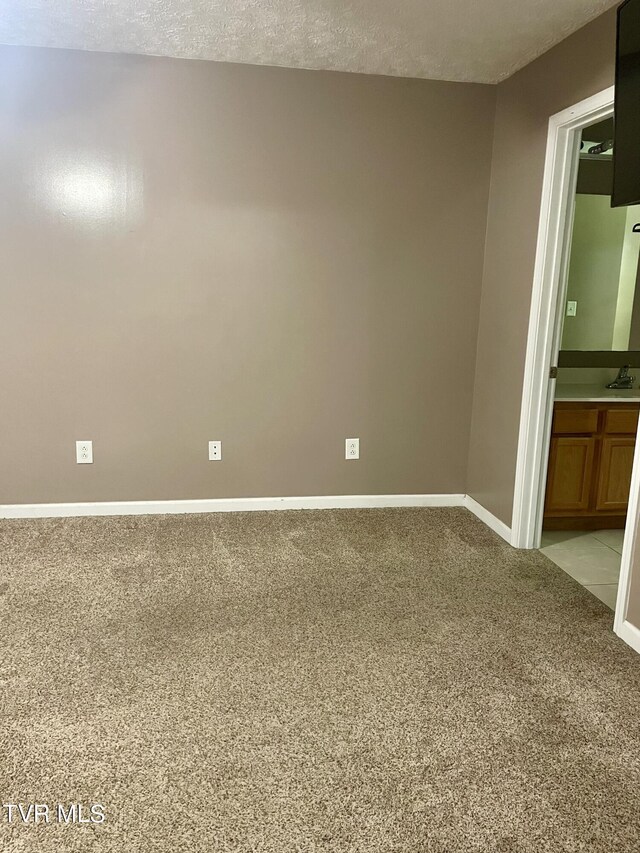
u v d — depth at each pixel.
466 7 2.65
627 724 2.10
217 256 3.61
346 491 4.02
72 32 3.05
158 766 1.86
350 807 1.73
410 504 4.10
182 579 3.03
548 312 3.22
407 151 3.66
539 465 3.41
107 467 3.75
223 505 3.90
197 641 2.51
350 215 3.68
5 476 3.67
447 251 3.81
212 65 3.41
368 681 2.29
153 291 3.59
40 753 1.90
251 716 2.09
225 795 1.76
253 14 2.78
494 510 3.75
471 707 2.16
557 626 2.70
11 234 3.42
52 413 3.63
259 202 3.59
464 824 1.69
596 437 3.66
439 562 3.30
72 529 3.58
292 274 3.69
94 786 1.78
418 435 4.01
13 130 3.33
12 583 2.95
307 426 3.89
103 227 3.48
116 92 3.37
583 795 1.80
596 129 3.87
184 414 3.75
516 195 3.44
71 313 3.54
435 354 3.92
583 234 3.93
